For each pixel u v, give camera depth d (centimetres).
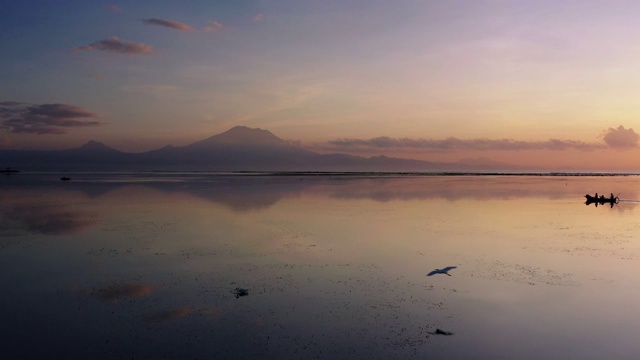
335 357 1502
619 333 1700
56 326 1745
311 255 2847
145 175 15938
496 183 11719
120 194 7162
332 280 2312
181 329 1711
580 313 1889
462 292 2136
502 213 4981
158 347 1573
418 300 2023
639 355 1534
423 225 4069
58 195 6888
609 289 2192
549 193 7975
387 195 7306
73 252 2909
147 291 2138
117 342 1611
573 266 2606
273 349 1555
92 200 6150
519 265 2623
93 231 3662
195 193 7462
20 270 2492
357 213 4906
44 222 4122
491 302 2005
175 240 3300
